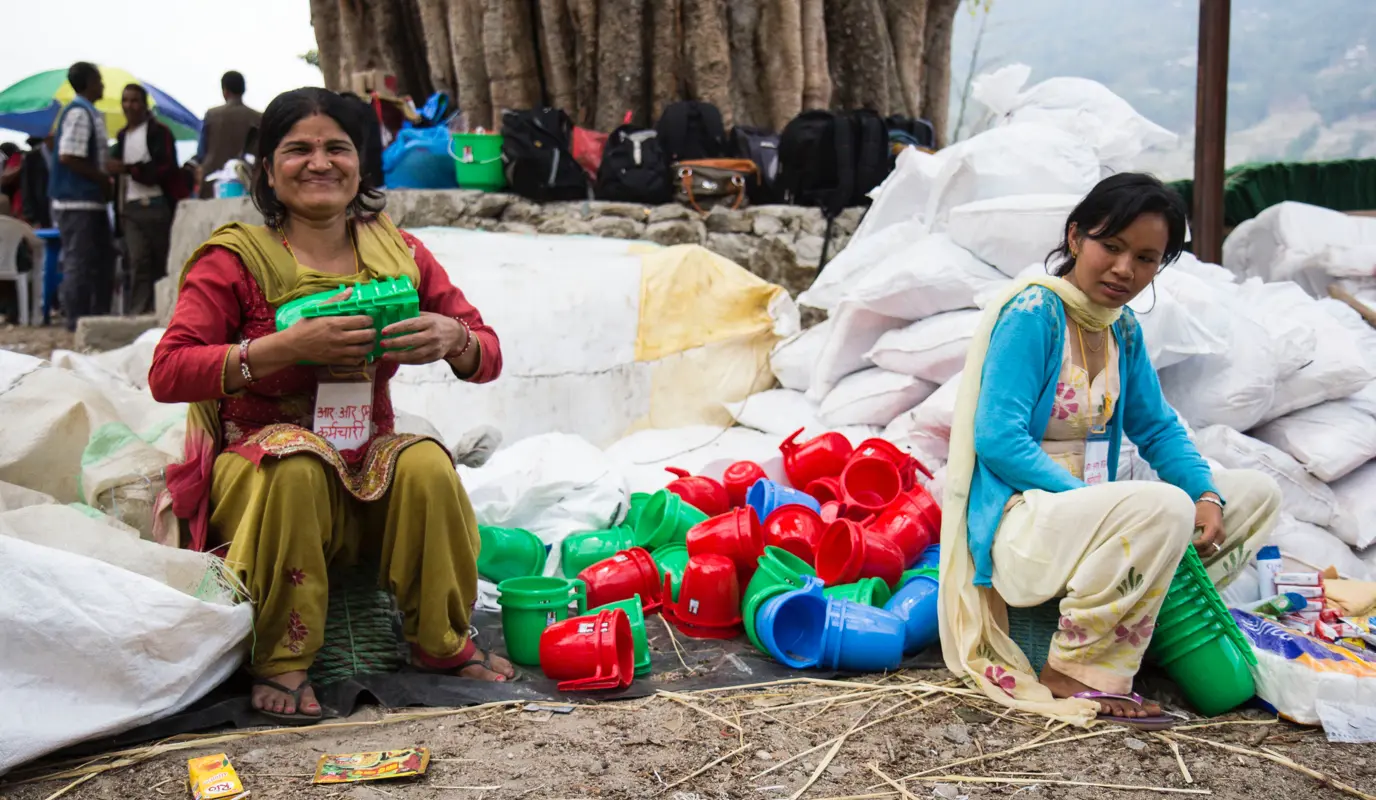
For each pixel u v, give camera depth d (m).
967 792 2.37
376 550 2.98
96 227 10.14
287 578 2.69
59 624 2.36
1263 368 3.95
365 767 2.37
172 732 2.53
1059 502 2.74
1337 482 4.06
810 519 3.61
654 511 3.90
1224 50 5.79
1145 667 3.05
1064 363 2.95
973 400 2.97
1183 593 2.85
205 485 2.85
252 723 2.61
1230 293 4.55
